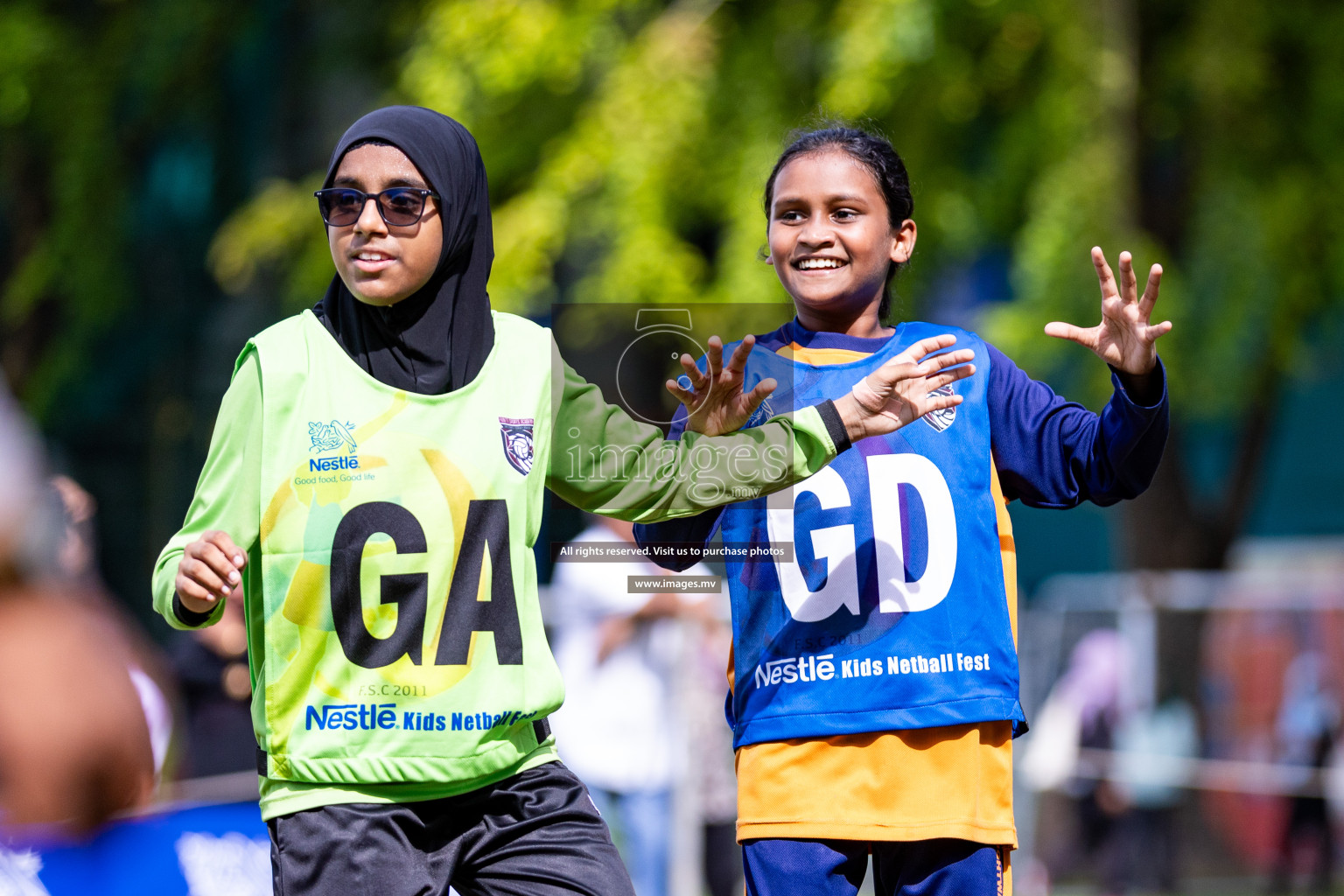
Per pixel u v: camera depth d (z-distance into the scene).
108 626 5.07
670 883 21.75
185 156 42.94
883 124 27.27
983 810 11.23
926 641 11.21
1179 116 30.66
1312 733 29.70
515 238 27.59
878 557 11.30
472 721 9.98
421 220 10.16
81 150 36.94
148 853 8.65
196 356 49.69
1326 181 29.86
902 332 12.05
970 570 11.36
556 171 27.78
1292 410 50.50
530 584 10.41
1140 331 10.83
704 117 27.66
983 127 29.30
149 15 37.38
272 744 9.92
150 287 45.62
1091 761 30.81
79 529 15.31
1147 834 30.28
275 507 10.00
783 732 11.30
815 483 11.46
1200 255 30.30
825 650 11.30
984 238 30.67
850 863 11.39
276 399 10.09
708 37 28.27
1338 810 29.47
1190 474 37.03
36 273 37.25
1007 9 27.23
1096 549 52.94
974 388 11.73
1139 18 30.20
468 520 10.11
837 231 11.81
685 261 27.00
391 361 10.38
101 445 51.19
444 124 10.58
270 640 9.95
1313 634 29.78
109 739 4.98
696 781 22.02
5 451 4.75
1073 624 31.66
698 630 22.25
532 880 10.20
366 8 38.00
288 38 39.31
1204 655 30.42
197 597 9.49
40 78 36.78
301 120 42.06
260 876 15.66
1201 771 30.16
